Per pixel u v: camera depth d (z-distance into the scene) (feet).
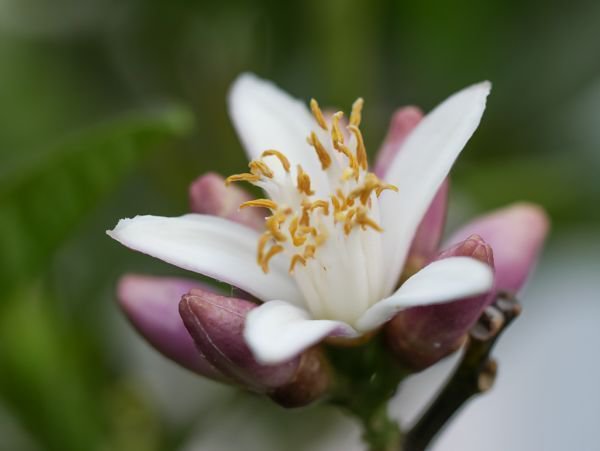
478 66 0.68
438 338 0.45
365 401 0.47
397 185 0.47
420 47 0.67
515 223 0.51
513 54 0.68
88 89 0.68
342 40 0.65
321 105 0.65
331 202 0.47
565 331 0.71
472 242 0.43
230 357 0.44
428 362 0.46
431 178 0.46
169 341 0.49
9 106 0.65
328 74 0.65
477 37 0.67
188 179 0.66
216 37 0.69
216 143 0.67
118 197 0.66
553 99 0.68
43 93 0.66
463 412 0.69
